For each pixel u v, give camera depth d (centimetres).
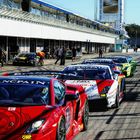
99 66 1238
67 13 7250
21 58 3712
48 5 5922
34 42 5319
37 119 581
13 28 4062
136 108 1195
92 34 8500
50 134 580
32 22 4672
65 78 1154
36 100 648
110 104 1120
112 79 1177
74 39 6912
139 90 1716
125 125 920
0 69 3088
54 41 6219
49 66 3803
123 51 12275
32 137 555
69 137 714
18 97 652
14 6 4591
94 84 1118
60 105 670
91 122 957
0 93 661
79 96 822
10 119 580
